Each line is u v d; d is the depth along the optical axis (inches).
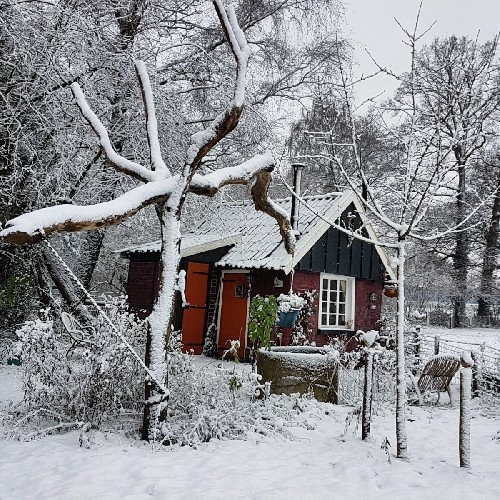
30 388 217.8
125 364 219.3
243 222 548.1
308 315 460.8
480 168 496.1
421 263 1105.4
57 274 442.3
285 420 246.4
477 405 325.7
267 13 549.3
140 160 447.8
